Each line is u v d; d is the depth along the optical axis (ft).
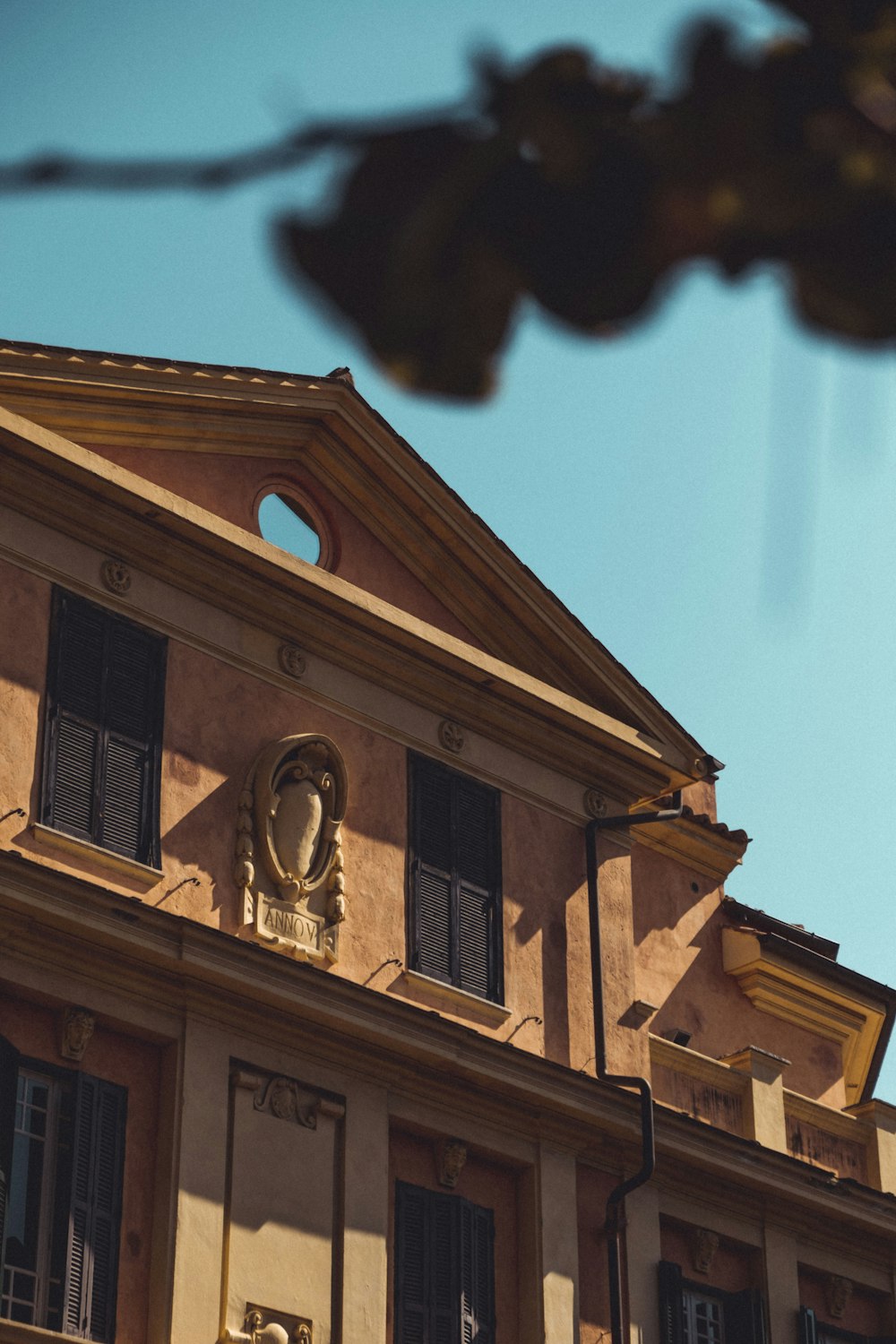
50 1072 58.18
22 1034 58.08
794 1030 87.04
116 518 64.39
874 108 10.02
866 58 10.01
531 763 75.56
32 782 59.93
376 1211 63.77
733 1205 76.18
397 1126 66.33
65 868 59.62
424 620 73.67
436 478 73.31
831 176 10.01
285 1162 62.08
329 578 69.05
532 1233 68.28
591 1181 71.46
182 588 66.28
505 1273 67.82
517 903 72.69
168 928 60.34
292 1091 63.10
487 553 74.43
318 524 71.77
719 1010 84.38
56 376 64.44
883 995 88.69
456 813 71.77
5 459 62.03
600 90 10.14
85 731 61.87
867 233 10.02
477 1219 67.46
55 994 58.49
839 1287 79.05
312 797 66.33
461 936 70.13
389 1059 65.77
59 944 58.59
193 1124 60.08
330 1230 62.34
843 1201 78.74
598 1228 70.69
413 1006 65.67
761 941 84.89
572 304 10.23
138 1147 59.52
